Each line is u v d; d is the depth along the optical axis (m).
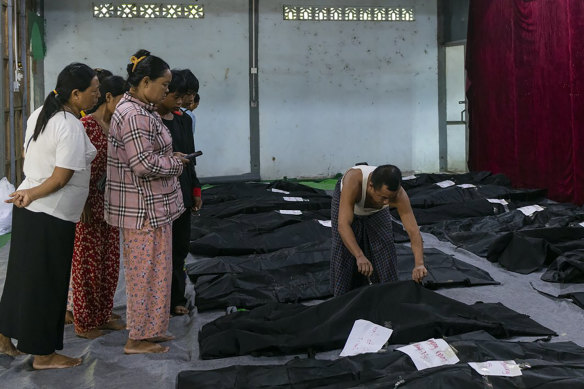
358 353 3.06
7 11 7.59
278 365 2.91
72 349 3.40
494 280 4.49
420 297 3.45
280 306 3.62
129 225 3.16
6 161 7.61
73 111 2.98
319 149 10.49
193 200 3.96
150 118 3.10
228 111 10.16
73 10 9.55
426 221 6.45
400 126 10.70
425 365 2.80
